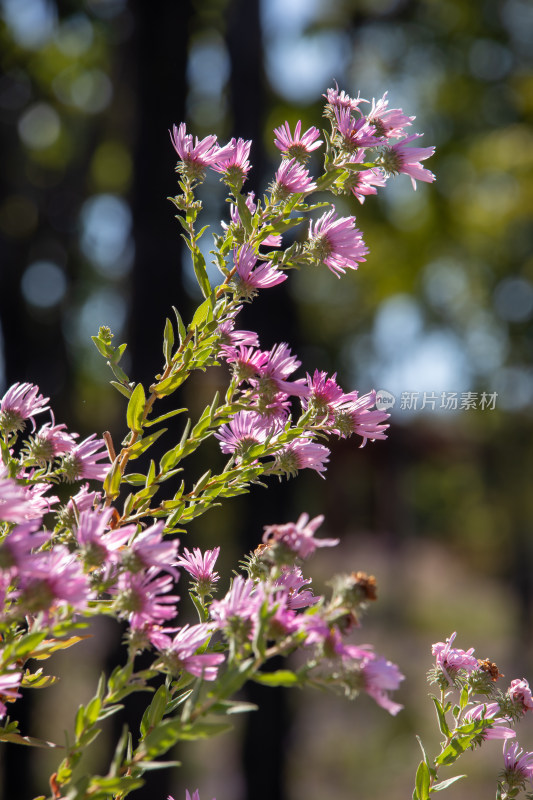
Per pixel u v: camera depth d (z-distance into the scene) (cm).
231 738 1146
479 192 1252
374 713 1273
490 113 1218
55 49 1172
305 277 1348
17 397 159
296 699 1177
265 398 157
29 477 158
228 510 930
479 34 1182
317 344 1494
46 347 1274
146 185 655
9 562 110
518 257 1336
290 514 870
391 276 1355
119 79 1110
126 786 115
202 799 871
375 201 1189
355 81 1170
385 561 2444
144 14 671
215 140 171
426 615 2053
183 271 661
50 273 1342
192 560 164
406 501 2530
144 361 629
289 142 169
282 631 116
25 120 1262
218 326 163
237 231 167
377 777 1037
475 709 158
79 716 126
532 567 1869
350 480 2403
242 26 776
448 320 1405
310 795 976
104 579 126
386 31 1185
